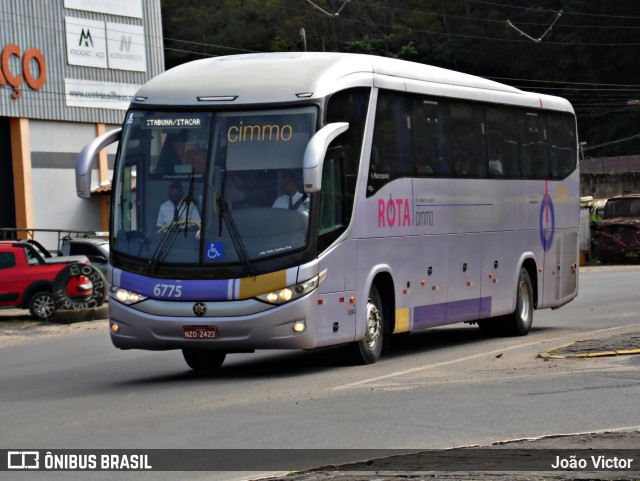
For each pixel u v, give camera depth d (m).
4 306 40.44
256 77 20.84
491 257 27.30
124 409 17.27
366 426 14.83
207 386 19.91
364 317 21.78
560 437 13.62
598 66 116.88
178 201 20.34
